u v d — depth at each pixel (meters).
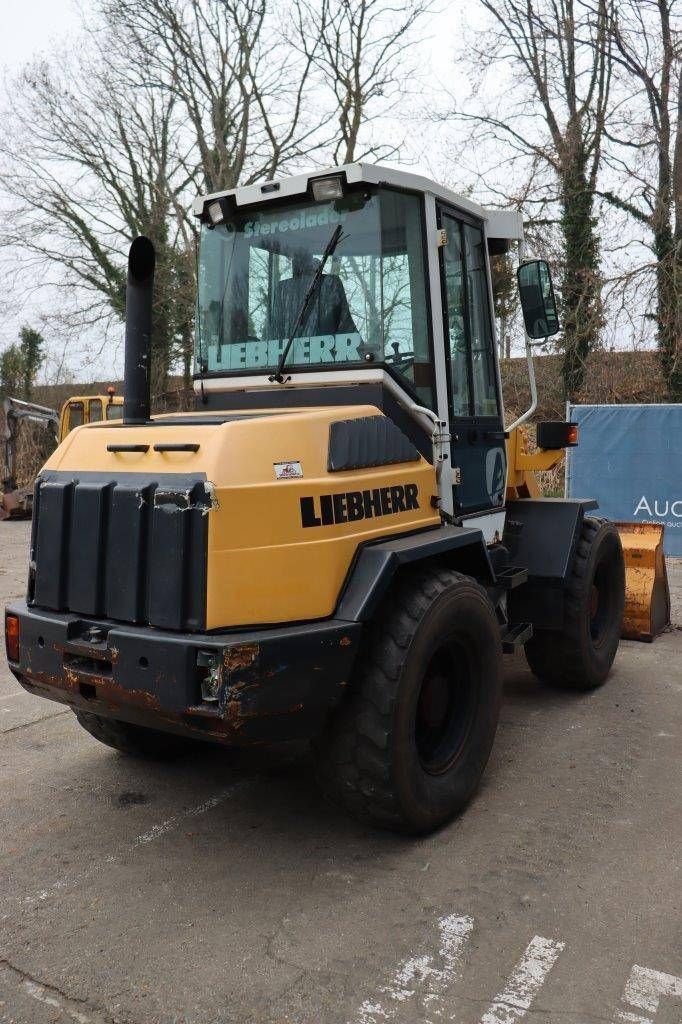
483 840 3.23
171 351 18.97
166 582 2.79
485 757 3.56
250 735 2.76
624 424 8.93
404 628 3.07
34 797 3.70
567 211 15.44
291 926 2.68
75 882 2.98
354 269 3.47
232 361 3.80
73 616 3.08
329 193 3.44
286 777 3.91
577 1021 2.22
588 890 2.85
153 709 2.79
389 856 3.13
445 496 3.68
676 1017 2.23
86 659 3.02
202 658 2.68
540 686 5.15
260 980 2.42
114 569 2.94
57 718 4.73
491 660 3.55
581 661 4.77
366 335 3.42
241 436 2.84
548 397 15.52
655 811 3.44
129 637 2.80
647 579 6.08
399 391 3.46
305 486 2.89
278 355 3.65
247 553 2.76
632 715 4.59
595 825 3.32
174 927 2.69
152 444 2.97
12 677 5.50
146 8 18.52
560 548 4.61
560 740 4.24
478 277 4.18
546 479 11.99
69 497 3.09
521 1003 2.29
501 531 4.39
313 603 2.88
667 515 8.91
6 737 4.43
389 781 3.03
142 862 3.12
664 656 5.74
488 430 4.19
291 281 3.63
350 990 2.36
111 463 3.05
